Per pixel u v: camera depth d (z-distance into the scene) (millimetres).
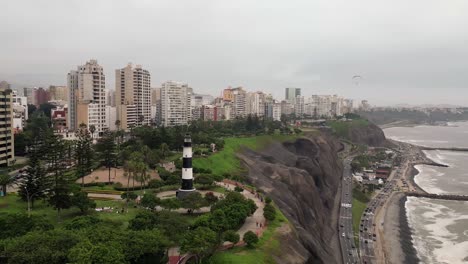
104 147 158875
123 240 70125
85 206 102188
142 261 70312
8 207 107625
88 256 59594
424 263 133750
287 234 104312
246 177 165750
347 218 186250
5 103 174125
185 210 115625
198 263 77750
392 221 179875
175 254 82375
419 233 164125
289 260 92562
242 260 82188
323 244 143500
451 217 187000
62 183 106938
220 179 149375
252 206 112312
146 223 85438
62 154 156250
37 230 75125
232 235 87875
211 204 115062
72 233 69812
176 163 157375
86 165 154500
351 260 134000
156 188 136125
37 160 130875
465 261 135500
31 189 111188
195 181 138000
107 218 96062
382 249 145250
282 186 174125
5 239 69250
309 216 165750
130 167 131875
